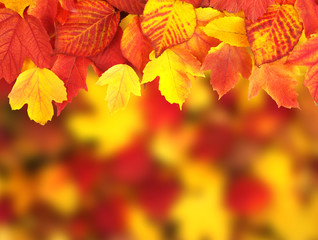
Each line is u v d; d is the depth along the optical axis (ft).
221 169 4.12
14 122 4.05
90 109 4.04
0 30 3.13
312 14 3.09
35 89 3.26
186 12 3.13
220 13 3.16
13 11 3.13
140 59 3.23
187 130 4.07
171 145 4.08
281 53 3.12
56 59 3.27
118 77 3.28
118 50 3.26
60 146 4.11
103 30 3.20
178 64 3.24
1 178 4.12
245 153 4.08
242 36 3.18
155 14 3.13
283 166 4.08
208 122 4.07
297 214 4.11
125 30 3.20
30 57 3.17
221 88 3.27
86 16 3.18
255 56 3.13
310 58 3.14
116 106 3.31
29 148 4.09
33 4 3.13
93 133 4.07
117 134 4.06
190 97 4.01
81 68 3.29
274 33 3.11
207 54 3.23
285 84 3.29
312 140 4.05
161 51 3.15
